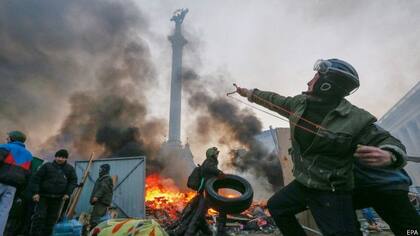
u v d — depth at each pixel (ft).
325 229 4.55
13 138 14.53
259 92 7.15
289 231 5.71
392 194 4.91
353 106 5.00
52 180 15.98
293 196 5.61
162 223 30.60
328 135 4.70
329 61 5.35
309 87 5.74
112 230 8.22
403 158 4.03
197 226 15.43
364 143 4.54
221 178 12.80
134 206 29.99
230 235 20.88
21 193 16.78
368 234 17.07
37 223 15.21
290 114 5.93
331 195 4.66
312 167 4.95
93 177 30.42
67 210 21.34
